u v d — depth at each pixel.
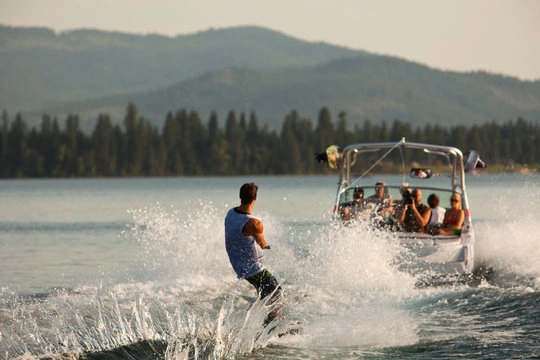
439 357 26.19
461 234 41.62
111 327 28.62
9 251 67.25
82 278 46.75
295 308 33.97
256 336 27.94
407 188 46.06
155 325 29.38
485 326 30.38
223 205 148.88
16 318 30.14
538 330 29.47
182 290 37.62
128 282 41.72
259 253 29.08
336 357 26.38
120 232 88.38
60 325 28.92
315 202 144.00
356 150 48.25
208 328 28.81
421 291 37.31
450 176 47.91
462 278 38.72
